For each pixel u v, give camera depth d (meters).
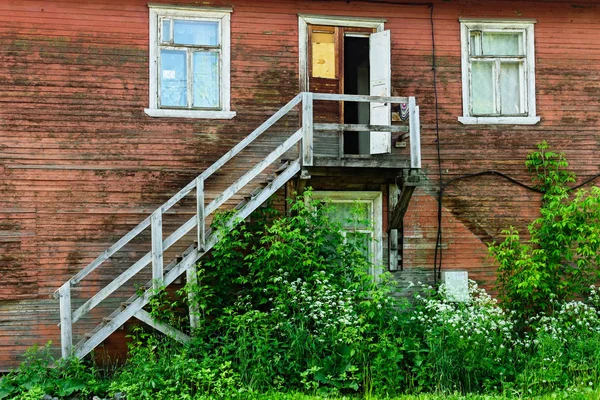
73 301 11.52
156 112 11.96
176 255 11.84
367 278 10.98
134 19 12.04
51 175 11.60
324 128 11.43
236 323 10.42
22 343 11.32
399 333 10.77
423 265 12.76
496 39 13.34
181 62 12.23
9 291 11.35
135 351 10.73
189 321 11.34
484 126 13.09
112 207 11.75
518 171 13.12
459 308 11.23
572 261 12.65
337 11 12.77
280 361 10.13
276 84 12.46
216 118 12.21
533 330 11.95
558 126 13.27
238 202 12.22
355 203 12.71
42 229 11.52
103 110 11.84
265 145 12.38
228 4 12.40
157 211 10.64
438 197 12.88
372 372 10.01
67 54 11.80
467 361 10.26
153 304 10.63
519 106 13.30
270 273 11.17
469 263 12.88
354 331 10.09
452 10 13.15
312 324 10.93
